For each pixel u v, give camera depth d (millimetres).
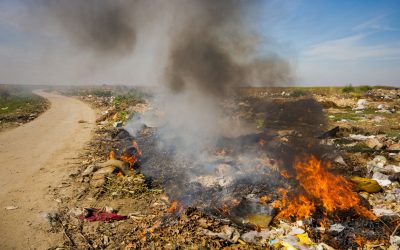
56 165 10750
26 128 18812
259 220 6375
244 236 5848
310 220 6289
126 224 6480
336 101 29938
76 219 6641
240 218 6500
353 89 43219
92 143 14336
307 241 5602
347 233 5840
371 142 12852
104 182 8742
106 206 7418
